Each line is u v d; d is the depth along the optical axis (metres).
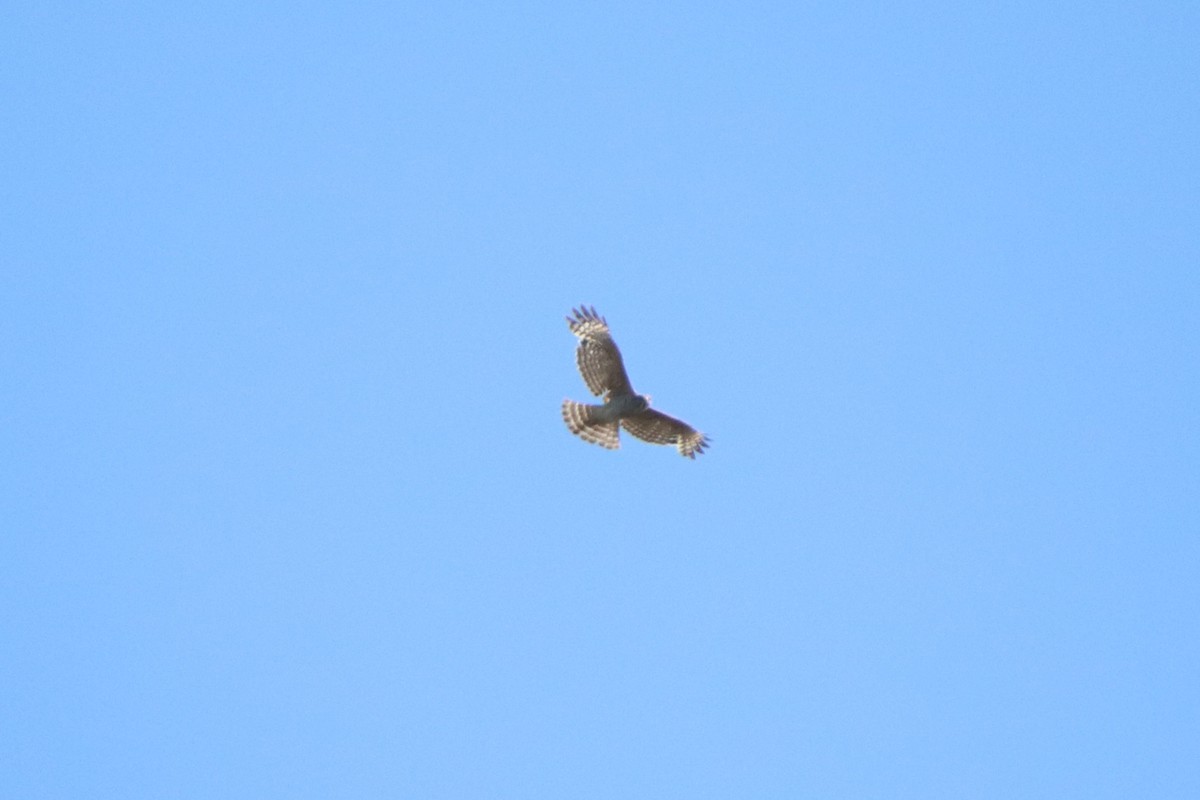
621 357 43.28
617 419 43.41
